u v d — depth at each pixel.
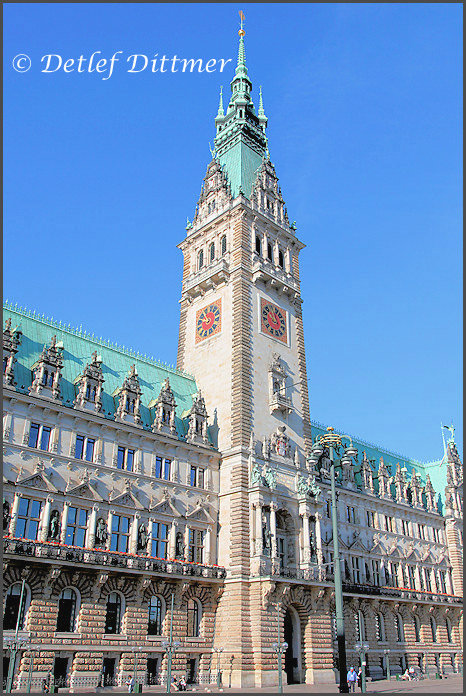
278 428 72.38
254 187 86.25
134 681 50.56
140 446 62.16
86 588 51.91
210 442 69.38
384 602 82.62
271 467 68.81
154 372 73.50
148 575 55.62
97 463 57.81
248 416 69.25
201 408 69.56
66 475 55.12
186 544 62.12
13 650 44.66
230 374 71.94
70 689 48.22
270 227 84.81
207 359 76.50
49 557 49.09
